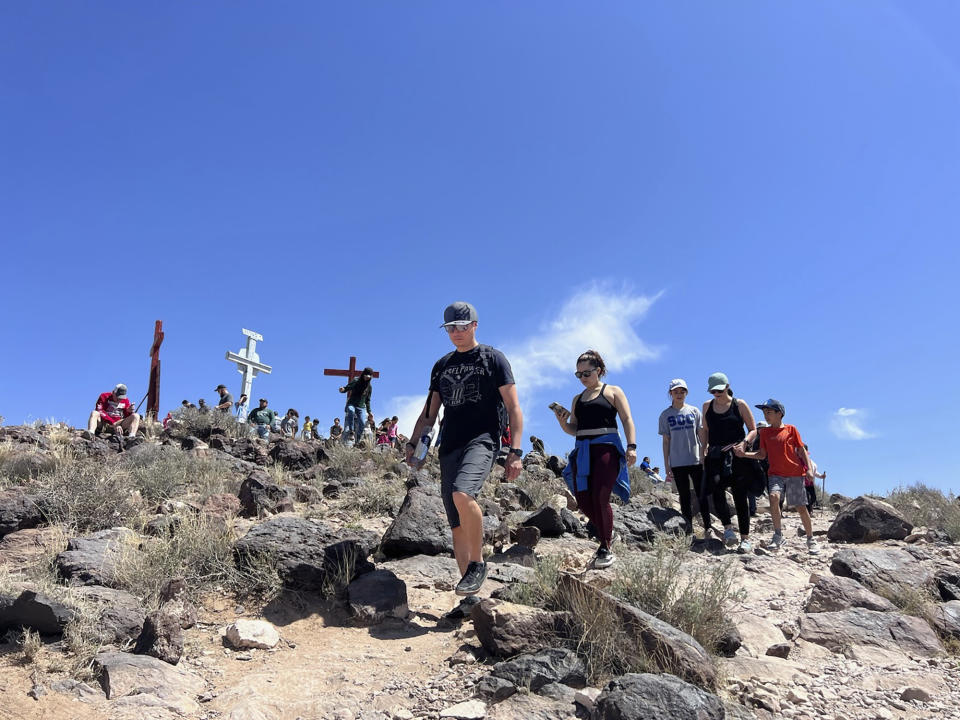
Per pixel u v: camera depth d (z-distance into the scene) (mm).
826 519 9477
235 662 4090
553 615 4133
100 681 3574
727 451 7496
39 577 4641
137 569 4918
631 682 3342
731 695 3734
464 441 4836
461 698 3592
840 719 3590
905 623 4895
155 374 17766
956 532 8195
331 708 3510
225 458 9922
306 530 5500
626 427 6141
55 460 8398
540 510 7496
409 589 5402
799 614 5164
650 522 7816
